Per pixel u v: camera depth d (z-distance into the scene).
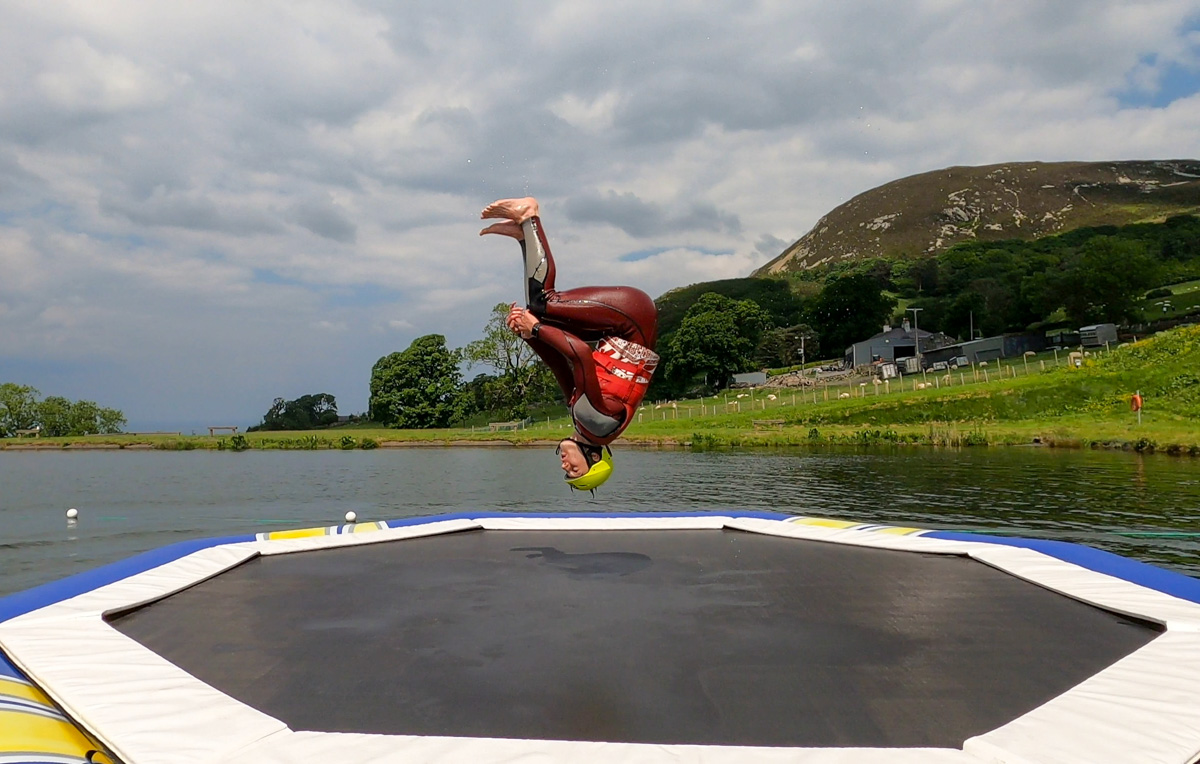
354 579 4.90
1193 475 19.03
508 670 3.09
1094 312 67.38
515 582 4.77
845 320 85.38
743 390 62.47
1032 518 12.80
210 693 2.80
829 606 4.13
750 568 5.18
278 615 4.01
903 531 6.20
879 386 50.53
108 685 2.89
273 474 24.73
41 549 11.66
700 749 2.29
